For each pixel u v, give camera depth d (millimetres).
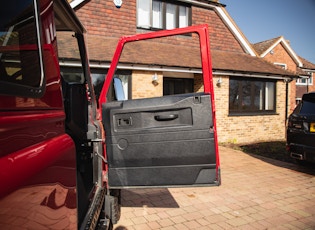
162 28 9703
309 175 5328
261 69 10055
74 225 1321
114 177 2426
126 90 7648
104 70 7195
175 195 4184
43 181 991
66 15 2047
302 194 4250
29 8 1065
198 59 8984
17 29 976
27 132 951
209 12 10539
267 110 10727
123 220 3289
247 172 5520
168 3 9867
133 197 4090
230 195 4188
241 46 11516
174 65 7875
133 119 2379
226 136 9492
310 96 5426
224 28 10930
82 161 2639
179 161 2297
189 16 10180
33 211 909
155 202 3893
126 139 2391
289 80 10805
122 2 8742
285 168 5875
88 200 2150
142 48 8648
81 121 2420
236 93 9867
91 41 7887
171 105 2297
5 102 825
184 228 3098
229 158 6863
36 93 1041
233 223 3236
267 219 3355
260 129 10352
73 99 2285
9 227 771
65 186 1208
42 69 1120
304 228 3135
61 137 1289
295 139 5379
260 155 7293
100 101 2648
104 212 2387
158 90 8047
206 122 2246
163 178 2332
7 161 798
